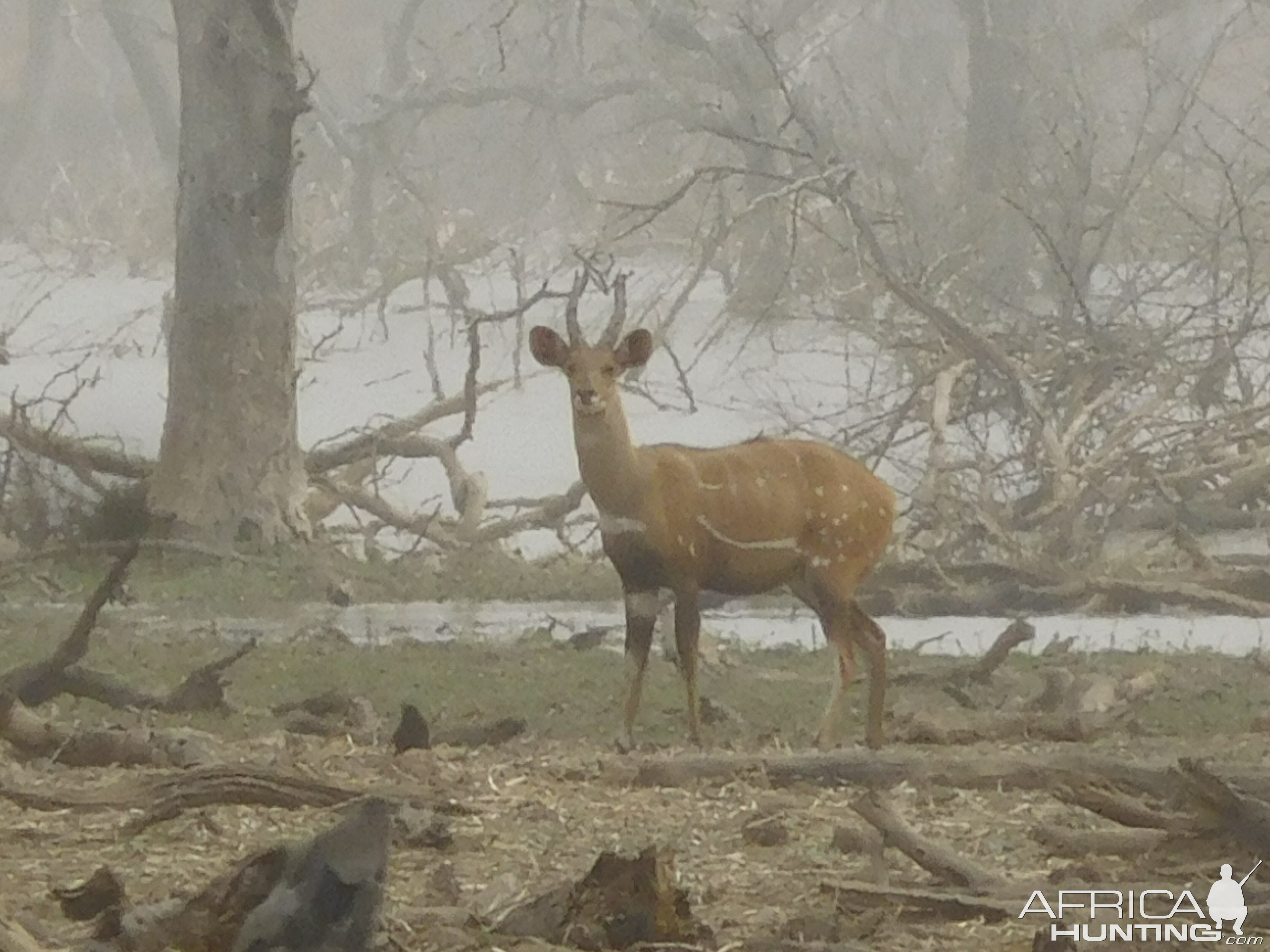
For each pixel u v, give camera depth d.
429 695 12.19
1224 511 19.12
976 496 18.72
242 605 16.44
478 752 10.21
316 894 5.88
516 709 11.70
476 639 14.82
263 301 18.98
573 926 6.60
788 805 8.90
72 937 6.64
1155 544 18.08
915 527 18.20
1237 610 16.39
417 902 7.19
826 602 10.57
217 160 18.92
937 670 12.50
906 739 10.78
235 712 11.16
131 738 9.52
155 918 6.09
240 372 18.77
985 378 21.70
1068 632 15.60
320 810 8.60
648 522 10.30
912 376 23.36
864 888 7.19
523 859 7.91
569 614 16.66
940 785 9.14
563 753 10.21
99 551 17.19
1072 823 8.55
